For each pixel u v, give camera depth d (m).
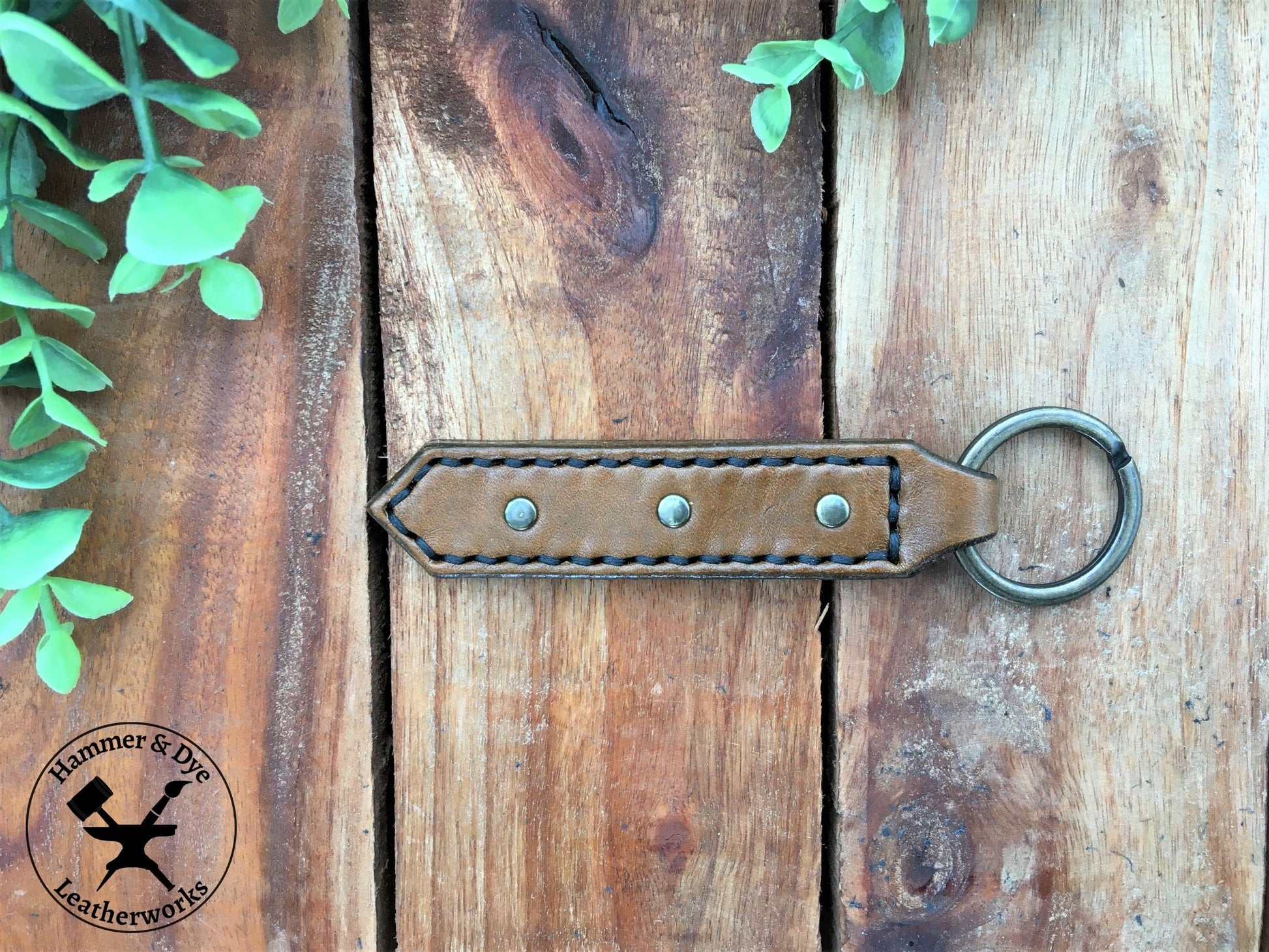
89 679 0.18
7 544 0.15
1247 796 0.18
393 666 0.18
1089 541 0.17
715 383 0.17
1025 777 0.18
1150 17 0.17
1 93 0.14
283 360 0.17
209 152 0.17
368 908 0.18
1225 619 0.18
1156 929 0.18
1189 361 0.17
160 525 0.17
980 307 0.17
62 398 0.15
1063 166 0.17
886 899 0.18
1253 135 0.17
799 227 0.17
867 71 0.16
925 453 0.16
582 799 0.18
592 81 0.17
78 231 0.16
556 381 0.17
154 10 0.13
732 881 0.18
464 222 0.17
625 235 0.17
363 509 0.17
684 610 0.18
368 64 0.17
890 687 0.18
